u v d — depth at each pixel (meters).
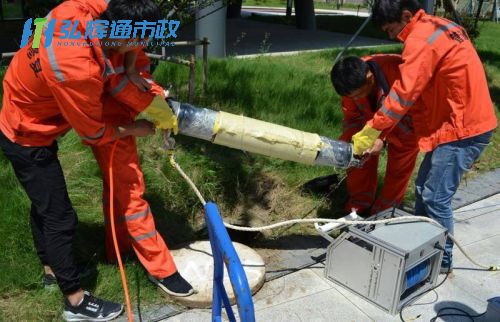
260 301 3.20
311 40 12.95
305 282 3.41
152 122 3.01
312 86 6.94
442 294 3.34
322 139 3.32
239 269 1.71
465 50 3.02
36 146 2.63
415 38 2.98
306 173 4.79
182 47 9.70
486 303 3.27
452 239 3.35
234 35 13.51
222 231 1.86
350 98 3.58
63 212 2.74
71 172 4.22
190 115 3.00
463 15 10.28
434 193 3.29
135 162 3.02
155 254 3.06
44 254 3.05
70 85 2.35
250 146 3.17
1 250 3.30
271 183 4.63
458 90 3.03
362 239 3.15
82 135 2.60
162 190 4.21
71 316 2.90
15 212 3.54
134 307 3.06
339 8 33.38
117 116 2.96
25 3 4.43
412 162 3.85
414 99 3.04
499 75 9.59
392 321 3.06
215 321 2.18
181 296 3.07
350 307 3.17
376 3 3.12
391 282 3.06
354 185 4.12
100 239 3.63
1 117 2.67
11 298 3.05
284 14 23.09
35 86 2.47
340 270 3.35
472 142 3.12
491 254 3.85
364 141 3.28
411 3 3.03
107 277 3.22
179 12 4.96
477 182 5.20
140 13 2.42
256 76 7.00
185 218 4.11
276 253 3.78
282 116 5.71
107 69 2.52
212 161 4.68
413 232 3.22
